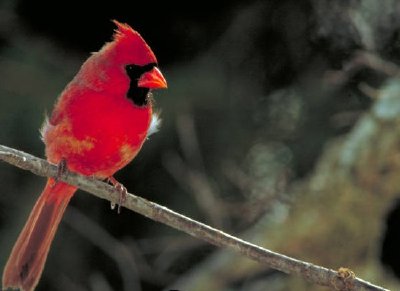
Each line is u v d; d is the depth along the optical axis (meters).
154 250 12.09
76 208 12.12
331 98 12.04
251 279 11.20
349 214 11.15
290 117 12.17
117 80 8.20
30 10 12.34
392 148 11.21
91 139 8.20
